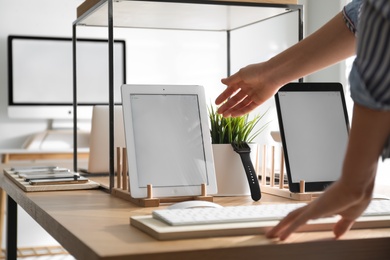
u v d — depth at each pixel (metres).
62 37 4.62
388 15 0.70
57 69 4.61
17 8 4.57
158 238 0.91
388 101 0.74
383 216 1.06
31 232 4.50
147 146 1.43
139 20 1.95
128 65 4.84
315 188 1.48
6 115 4.59
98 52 4.71
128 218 1.16
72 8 4.68
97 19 1.94
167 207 1.27
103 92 4.72
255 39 5.16
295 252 0.89
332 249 0.91
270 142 4.93
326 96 1.55
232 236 0.94
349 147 0.79
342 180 0.81
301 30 1.73
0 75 4.56
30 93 4.55
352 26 1.20
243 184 1.54
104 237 0.95
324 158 1.51
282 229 0.91
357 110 0.78
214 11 1.78
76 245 0.95
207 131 1.50
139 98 1.47
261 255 0.87
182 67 4.98
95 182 1.75
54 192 1.62
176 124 1.47
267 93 1.43
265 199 1.47
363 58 0.75
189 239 0.92
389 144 0.78
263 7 1.70
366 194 0.84
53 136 4.43
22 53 4.54
